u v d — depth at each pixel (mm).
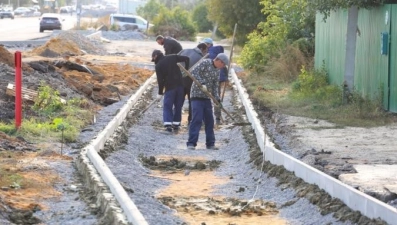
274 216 14891
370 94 29531
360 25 31203
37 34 92625
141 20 108375
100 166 16453
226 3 65625
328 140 22656
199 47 27984
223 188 17672
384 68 28156
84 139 22422
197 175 19438
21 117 22891
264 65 44969
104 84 36000
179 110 26672
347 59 30156
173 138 25688
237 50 66875
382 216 12844
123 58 59562
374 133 23828
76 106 28172
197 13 117938
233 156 22203
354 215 13570
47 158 18734
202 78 23422
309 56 43688
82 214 13703
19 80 21859
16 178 15766
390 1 28781
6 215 13156
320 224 13859
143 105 32750
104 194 14398
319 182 15891
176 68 26484
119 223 12555
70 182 16344
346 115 27484
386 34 27719
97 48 68062
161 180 18594
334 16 35062
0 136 20500
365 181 16188
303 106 30750
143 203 15281
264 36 50719
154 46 80250
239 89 38188
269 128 25531
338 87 32031
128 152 21625
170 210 15148
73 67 39344
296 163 17406
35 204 14125
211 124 23594
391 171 17328
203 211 15289
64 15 189125
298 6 42375
